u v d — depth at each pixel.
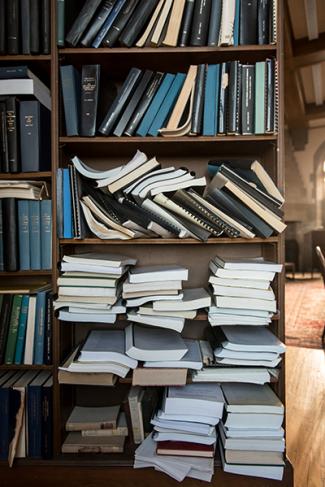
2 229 1.28
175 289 1.22
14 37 1.26
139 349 1.21
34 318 1.30
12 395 1.28
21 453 1.28
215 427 1.29
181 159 1.52
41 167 1.28
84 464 1.25
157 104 1.27
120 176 1.23
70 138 1.26
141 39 1.24
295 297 4.98
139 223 1.20
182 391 1.29
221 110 1.24
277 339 1.26
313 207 7.79
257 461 1.20
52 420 1.28
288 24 3.88
